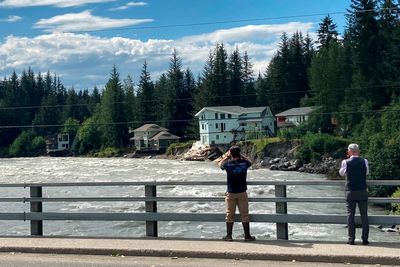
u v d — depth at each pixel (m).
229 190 9.64
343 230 20.62
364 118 66.94
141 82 121.44
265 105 115.44
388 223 9.24
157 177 54.47
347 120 73.69
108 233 20.95
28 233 20.78
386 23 71.44
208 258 8.70
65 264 8.41
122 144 124.38
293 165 70.56
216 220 9.98
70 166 78.06
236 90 114.06
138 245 9.31
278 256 8.47
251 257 8.57
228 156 9.76
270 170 71.00
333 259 8.28
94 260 8.67
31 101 164.62
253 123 99.31
